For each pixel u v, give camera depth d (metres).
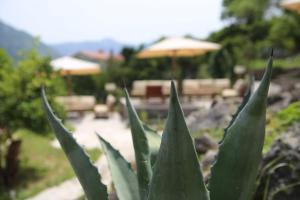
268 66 1.37
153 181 1.31
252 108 1.45
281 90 10.04
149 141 2.14
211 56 25.61
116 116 15.98
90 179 1.72
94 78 28.78
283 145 2.88
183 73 30.00
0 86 6.95
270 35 31.58
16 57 7.66
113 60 31.41
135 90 17.61
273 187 2.76
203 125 6.43
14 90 6.96
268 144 3.97
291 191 2.66
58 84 7.79
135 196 2.01
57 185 6.53
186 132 1.22
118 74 29.39
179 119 1.21
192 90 16.23
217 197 1.57
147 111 13.05
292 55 32.88
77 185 6.38
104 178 4.45
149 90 15.80
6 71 7.25
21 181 7.20
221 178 1.56
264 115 1.46
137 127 1.95
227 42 31.72
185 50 14.84
